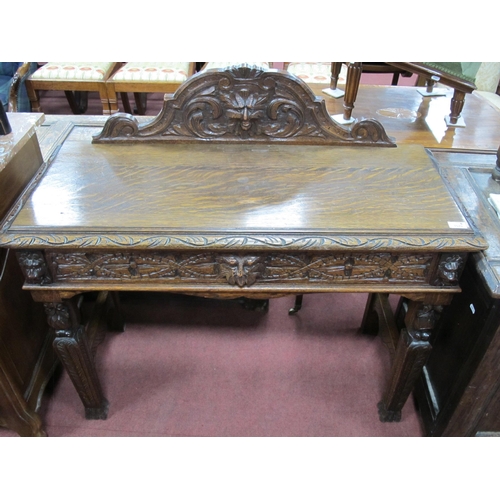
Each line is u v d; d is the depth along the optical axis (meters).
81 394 1.36
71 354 1.22
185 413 1.48
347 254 1.02
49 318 1.15
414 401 1.52
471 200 1.20
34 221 1.00
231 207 1.05
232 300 1.95
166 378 1.60
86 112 3.43
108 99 2.66
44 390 1.49
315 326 1.83
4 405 1.22
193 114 1.28
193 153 1.28
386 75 4.22
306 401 1.52
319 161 1.26
